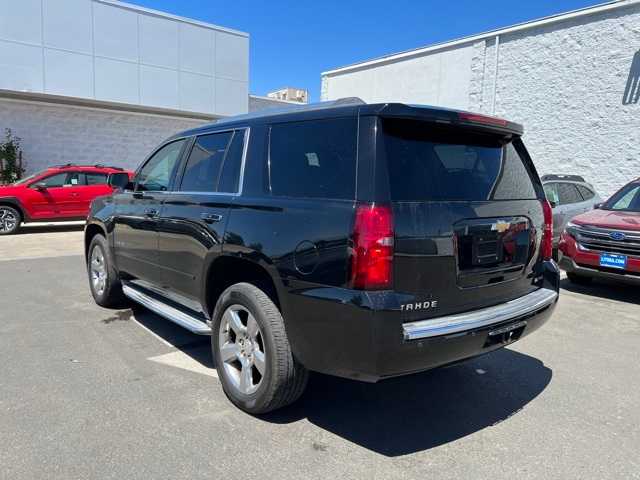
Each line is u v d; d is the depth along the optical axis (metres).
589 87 13.25
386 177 2.65
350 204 2.66
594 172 13.29
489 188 3.18
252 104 21.38
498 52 15.28
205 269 3.60
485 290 3.03
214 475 2.62
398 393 3.71
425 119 2.83
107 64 16.81
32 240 11.24
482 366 4.28
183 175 4.20
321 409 3.42
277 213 3.04
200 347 4.52
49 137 16.17
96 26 16.50
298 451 2.87
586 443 3.03
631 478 2.67
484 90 15.78
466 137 3.22
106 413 3.24
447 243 2.78
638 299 6.72
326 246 2.70
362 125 2.77
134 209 4.77
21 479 2.54
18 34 15.11
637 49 12.24
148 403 3.40
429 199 2.78
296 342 2.90
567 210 9.37
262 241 3.05
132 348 4.46
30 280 7.15
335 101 3.28
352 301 2.56
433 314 2.74
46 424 3.09
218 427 3.11
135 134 17.92
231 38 19.58
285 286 2.89
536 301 3.34
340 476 2.64
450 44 16.69
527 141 14.75
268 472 2.66
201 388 3.66
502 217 3.16
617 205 7.70
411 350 2.58
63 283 6.97
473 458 2.85
